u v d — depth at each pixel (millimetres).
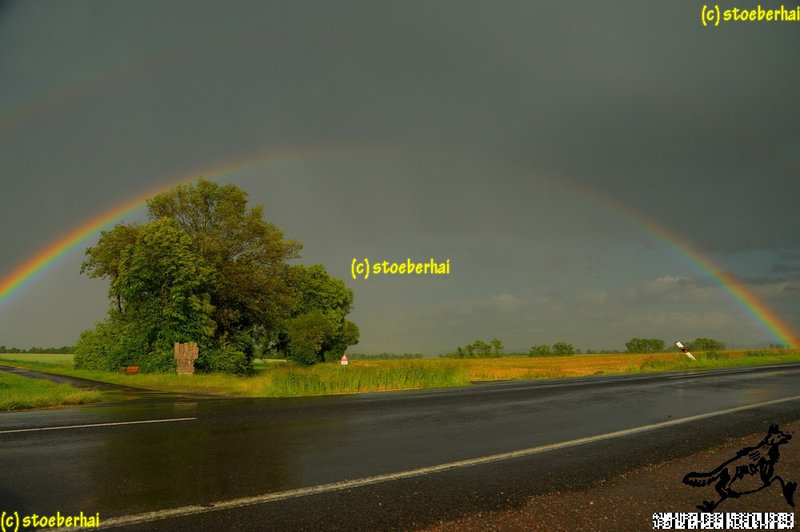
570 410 10945
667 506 4730
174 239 30766
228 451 6570
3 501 4539
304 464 5965
